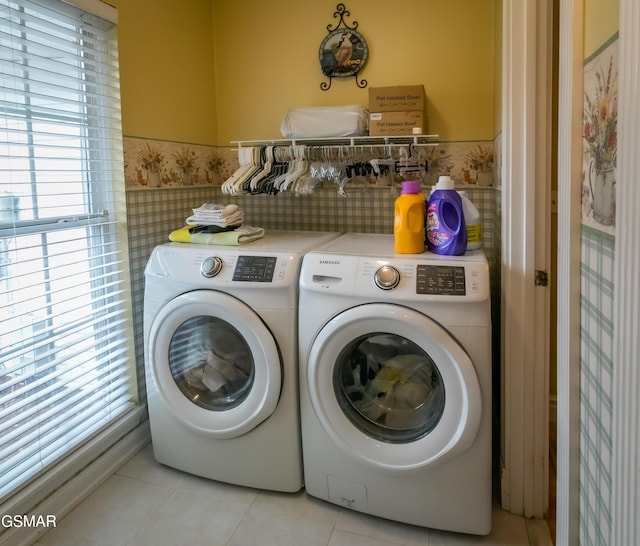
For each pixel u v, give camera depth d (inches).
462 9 86.6
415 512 65.0
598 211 31.7
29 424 64.5
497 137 79.9
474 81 87.2
